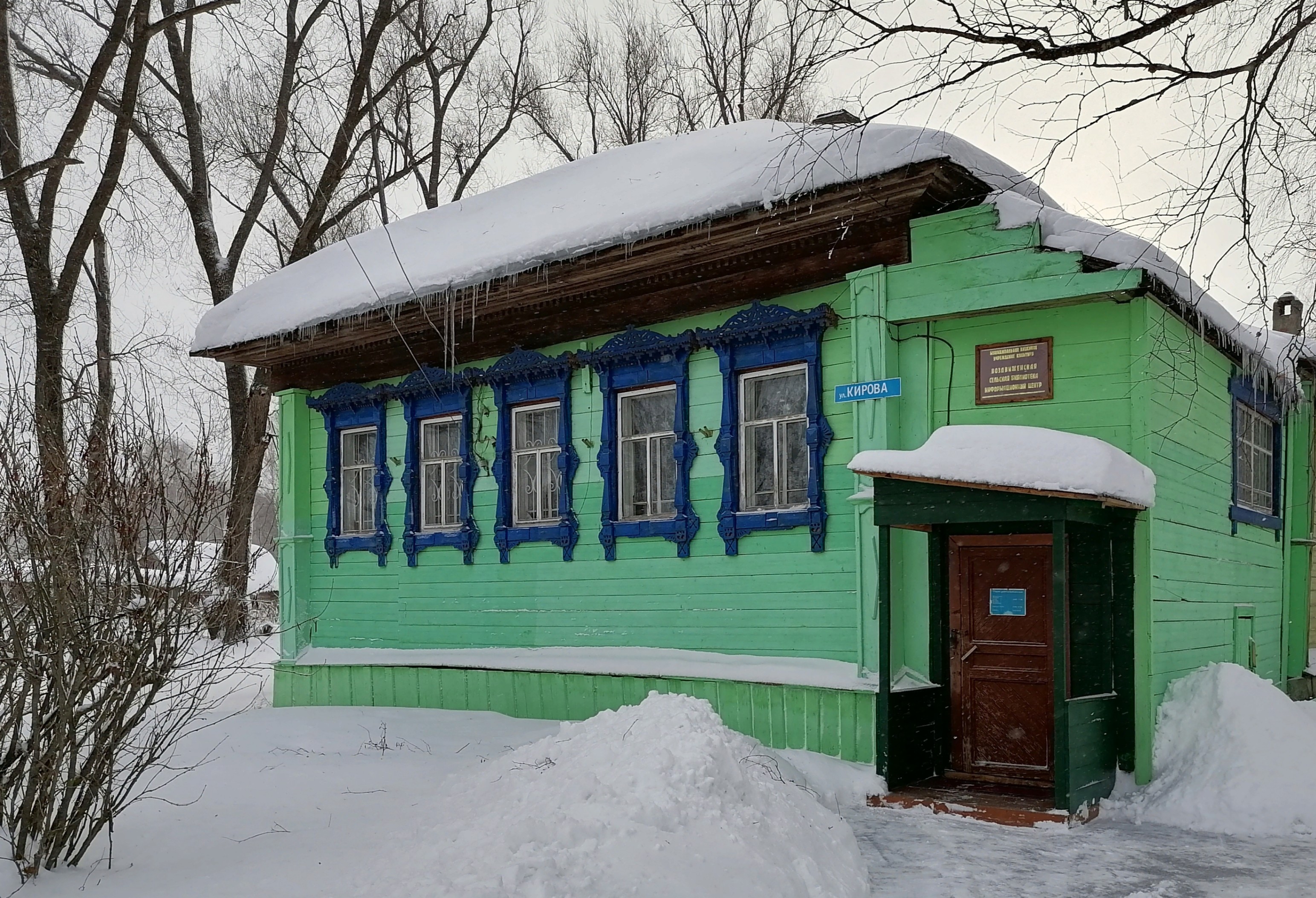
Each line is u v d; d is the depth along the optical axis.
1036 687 7.65
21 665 4.92
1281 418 11.43
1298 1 5.42
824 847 5.62
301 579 12.43
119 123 14.54
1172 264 7.55
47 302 14.46
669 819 5.11
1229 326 8.78
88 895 4.69
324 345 11.84
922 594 8.06
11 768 5.13
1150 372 7.34
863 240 8.20
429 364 11.43
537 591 10.37
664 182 9.41
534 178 12.03
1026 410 7.66
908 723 7.59
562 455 10.20
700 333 9.19
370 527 12.25
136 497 5.27
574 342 10.24
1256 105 5.53
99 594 5.15
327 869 5.06
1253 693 7.38
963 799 7.09
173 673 6.39
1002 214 7.62
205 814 6.27
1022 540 7.78
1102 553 7.47
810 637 8.45
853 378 8.23
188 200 19.62
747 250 8.77
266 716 10.47
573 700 9.69
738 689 8.53
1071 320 7.57
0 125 14.39
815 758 7.72
